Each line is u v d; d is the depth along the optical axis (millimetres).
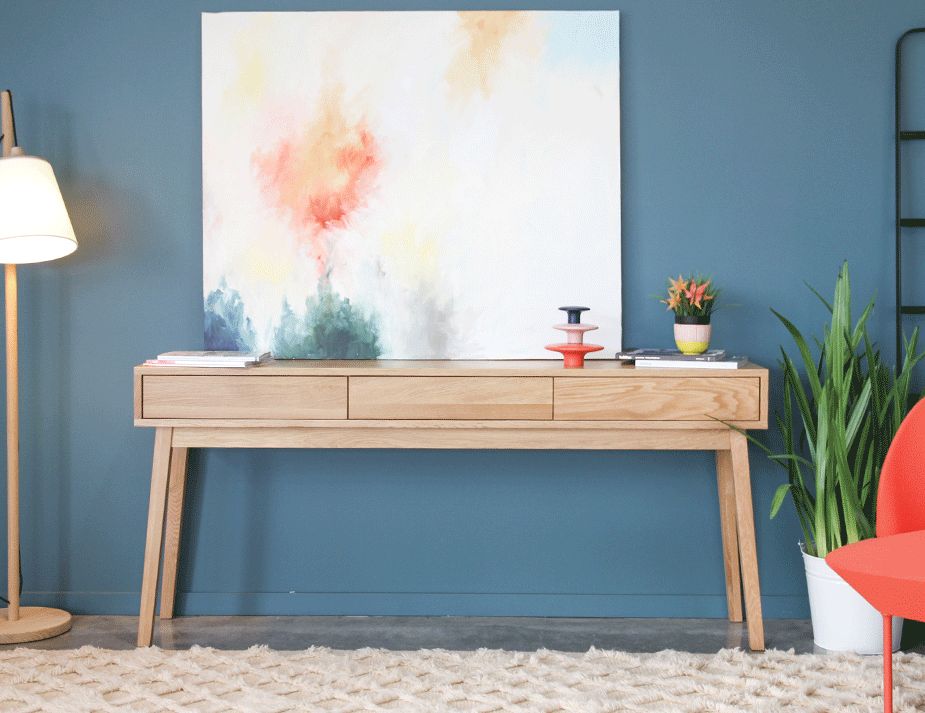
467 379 2457
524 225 2805
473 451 2875
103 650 2500
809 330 2822
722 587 2869
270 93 2807
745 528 2477
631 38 2811
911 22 2783
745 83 2807
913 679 2287
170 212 2855
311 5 2814
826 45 2797
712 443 2477
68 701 2172
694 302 2588
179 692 2242
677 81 2809
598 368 2482
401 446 2500
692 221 2826
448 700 2189
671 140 2818
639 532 2873
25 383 2893
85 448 2896
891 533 2004
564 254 2805
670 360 2488
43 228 2500
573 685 2277
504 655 2469
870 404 2592
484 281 2814
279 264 2826
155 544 2531
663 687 2248
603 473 2867
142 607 2533
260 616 2881
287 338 2832
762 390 2434
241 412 2473
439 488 2883
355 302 2826
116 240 2863
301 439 2506
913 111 2795
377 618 2854
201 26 2820
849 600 2502
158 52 2838
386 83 2799
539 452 2867
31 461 2906
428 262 2816
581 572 2883
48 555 2914
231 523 2902
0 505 2918
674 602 2859
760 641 2494
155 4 2828
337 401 2469
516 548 2885
